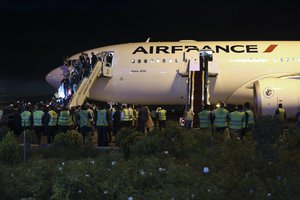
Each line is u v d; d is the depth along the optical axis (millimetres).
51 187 8859
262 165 10406
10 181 8867
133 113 23547
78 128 20969
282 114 19859
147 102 28844
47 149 15672
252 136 11477
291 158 10961
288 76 26281
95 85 28297
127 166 9992
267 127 11047
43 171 9227
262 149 11109
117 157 11031
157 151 12039
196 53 27359
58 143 15922
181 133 13148
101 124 19297
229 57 27281
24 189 8648
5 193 8648
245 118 16766
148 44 28703
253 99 27625
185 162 11438
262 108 23969
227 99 28125
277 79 24578
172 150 12367
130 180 9008
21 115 20000
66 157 14883
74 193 8289
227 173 9750
